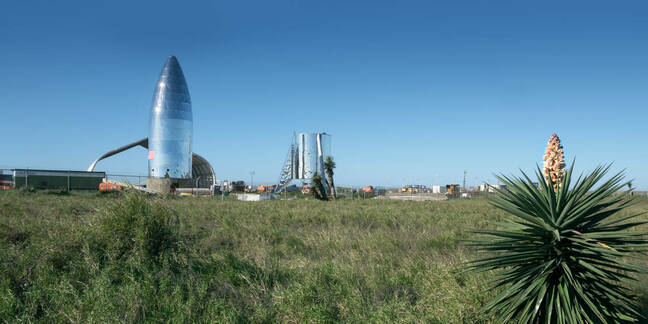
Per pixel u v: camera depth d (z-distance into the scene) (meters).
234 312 5.10
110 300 5.18
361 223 15.73
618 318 4.07
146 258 7.00
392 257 8.64
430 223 15.19
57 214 15.30
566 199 4.26
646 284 6.02
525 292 4.21
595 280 4.17
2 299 5.19
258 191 110.69
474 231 4.48
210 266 7.32
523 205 4.36
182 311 5.03
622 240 4.13
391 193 84.88
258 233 11.93
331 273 6.89
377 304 5.63
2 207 18.23
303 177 126.19
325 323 5.02
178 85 133.75
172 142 131.50
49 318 4.92
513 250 4.32
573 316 3.99
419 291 6.29
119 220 7.49
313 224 15.97
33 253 6.79
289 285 6.00
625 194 4.27
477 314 4.92
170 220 8.05
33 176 52.94
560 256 4.18
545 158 6.03
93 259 6.79
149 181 70.94
